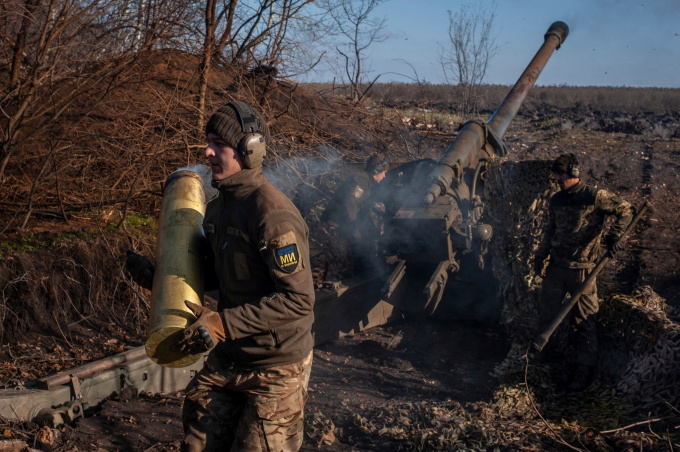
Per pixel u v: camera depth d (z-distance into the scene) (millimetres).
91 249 5727
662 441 3756
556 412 4543
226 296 2666
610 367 5023
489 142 7195
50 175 5977
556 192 5383
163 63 7645
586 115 20781
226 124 2547
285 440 2572
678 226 9734
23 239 5672
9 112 6535
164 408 4312
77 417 4016
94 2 6270
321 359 5660
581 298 5078
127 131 6652
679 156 13914
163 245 2727
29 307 5266
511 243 5684
